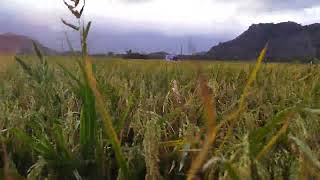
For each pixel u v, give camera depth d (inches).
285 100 133.3
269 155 70.6
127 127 116.3
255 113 124.0
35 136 108.3
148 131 68.7
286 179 66.6
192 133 81.4
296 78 194.1
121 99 138.9
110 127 69.4
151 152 67.5
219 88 166.6
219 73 229.8
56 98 141.8
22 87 188.2
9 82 205.8
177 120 113.8
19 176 62.8
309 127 80.0
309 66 189.6
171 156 86.9
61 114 130.1
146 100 132.2
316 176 61.1
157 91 178.5
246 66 229.8
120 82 192.7
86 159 92.4
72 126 104.3
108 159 92.9
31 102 142.9
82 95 92.9
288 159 69.6
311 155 58.8
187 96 136.5
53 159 87.4
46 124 114.7
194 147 73.5
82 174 89.4
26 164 96.7
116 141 72.0
